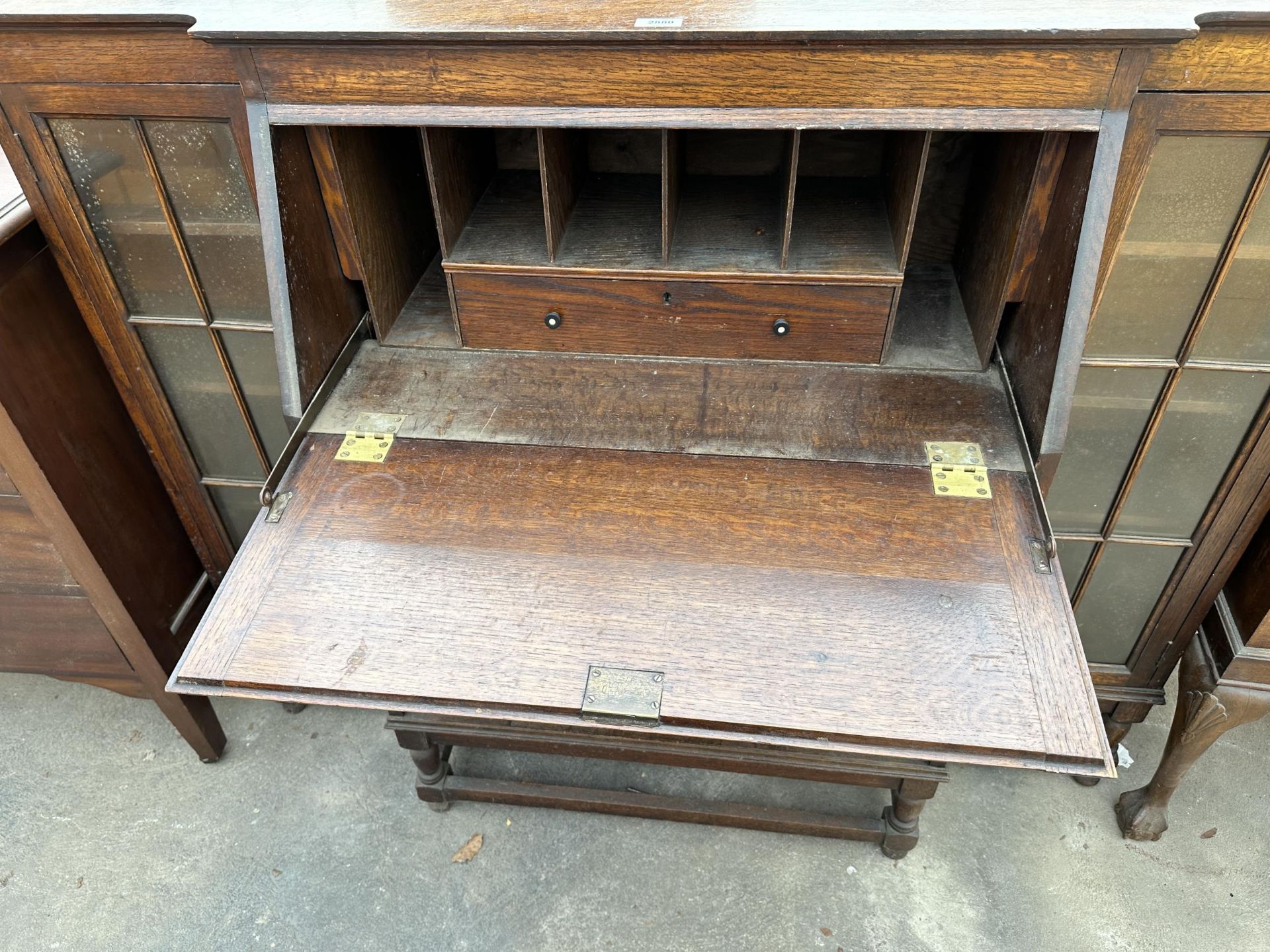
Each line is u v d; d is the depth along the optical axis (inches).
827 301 52.1
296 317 50.3
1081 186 43.0
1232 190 45.6
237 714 80.4
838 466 50.0
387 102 44.3
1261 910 65.2
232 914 66.3
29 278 55.9
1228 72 40.8
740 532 47.4
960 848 69.4
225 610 46.0
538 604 45.3
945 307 58.5
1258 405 54.0
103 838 71.0
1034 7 40.4
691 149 59.9
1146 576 64.8
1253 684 58.1
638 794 69.0
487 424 53.4
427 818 72.4
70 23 45.3
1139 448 57.4
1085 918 65.0
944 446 50.5
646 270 51.5
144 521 69.6
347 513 49.5
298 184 48.8
